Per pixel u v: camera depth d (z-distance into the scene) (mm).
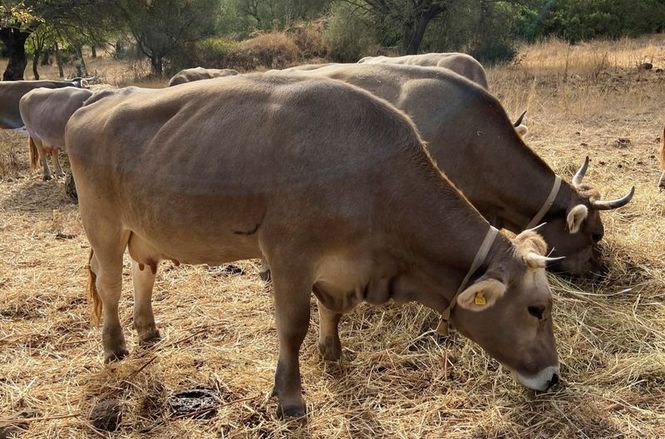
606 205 5176
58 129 9641
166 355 4551
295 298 3637
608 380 4191
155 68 30703
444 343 4676
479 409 3963
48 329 4996
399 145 3570
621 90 15570
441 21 25672
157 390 4148
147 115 3994
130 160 3949
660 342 4578
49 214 8102
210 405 3996
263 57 30156
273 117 3605
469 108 5027
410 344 4688
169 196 3795
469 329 3635
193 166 3717
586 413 3859
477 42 25594
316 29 31234
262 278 5852
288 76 3875
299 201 3484
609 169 8766
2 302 5402
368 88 5355
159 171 3820
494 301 3373
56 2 24047
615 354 4527
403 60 8500
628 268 5723
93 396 4129
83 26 25094
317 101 3621
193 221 3783
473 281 3518
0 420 3818
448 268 3578
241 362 4469
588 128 11883
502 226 5363
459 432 3752
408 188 3533
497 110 5043
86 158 4152
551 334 3594
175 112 3934
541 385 3541
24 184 9812
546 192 5098
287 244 3559
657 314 4988
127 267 6102
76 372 4434
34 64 26781
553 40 29422
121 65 36062
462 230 3525
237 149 3637
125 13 25812
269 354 4586
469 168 5043
